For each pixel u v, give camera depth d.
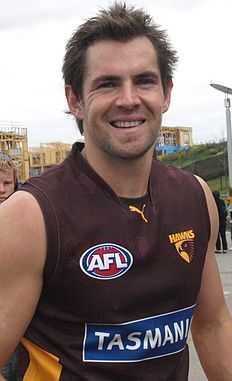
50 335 1.62
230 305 7.23
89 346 1.59
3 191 3.50
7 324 1.56
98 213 1.61
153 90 1.67
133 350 1.62
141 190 1.70
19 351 1.69
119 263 1.60
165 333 1.67
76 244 1.57
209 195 1.88
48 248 1.56
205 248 1.82
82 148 1.75
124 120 1.64
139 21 1.66
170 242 1.69
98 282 1.58
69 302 1.59
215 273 1.94
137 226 1.64
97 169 1.66
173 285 1.67
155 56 1.68
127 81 1.63
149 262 1.64
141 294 1.61
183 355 1.76
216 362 1.96
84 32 1.67
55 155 53.81
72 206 1.60
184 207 1.76
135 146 1.64
